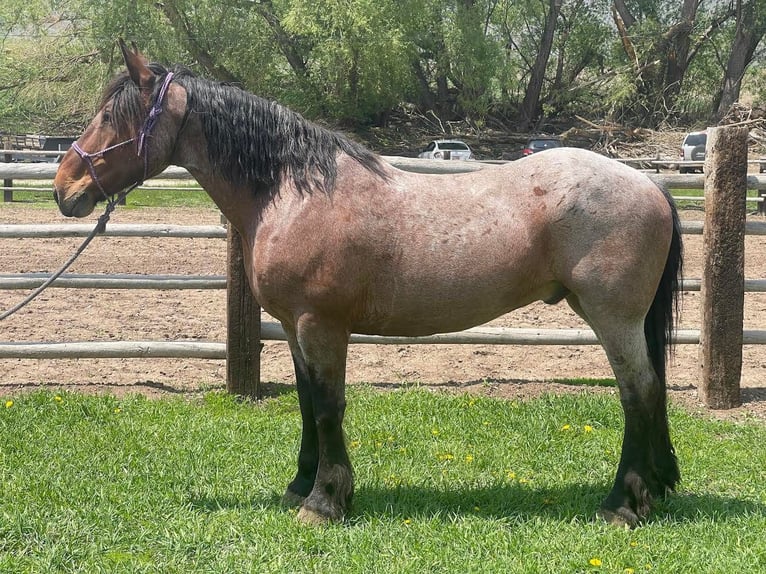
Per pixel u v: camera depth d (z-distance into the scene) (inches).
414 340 241.4
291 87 1382.9
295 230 143.9
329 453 150.0
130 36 1184.8
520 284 147.6
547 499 162.6
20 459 178.9
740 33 1449.3
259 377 234.8
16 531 144.4
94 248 459.5
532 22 1579.7
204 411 215.8
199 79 153.6
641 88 1488.7
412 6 1289.4
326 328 146.1
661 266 148.2
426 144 1427.2
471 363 270.4
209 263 418.9
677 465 161.6
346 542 142.1
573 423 207.9
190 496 163.6
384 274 145.5
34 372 254.1
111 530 147.3
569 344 246.4
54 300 339.9
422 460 184.4
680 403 231.5
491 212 145.9
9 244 464.4
